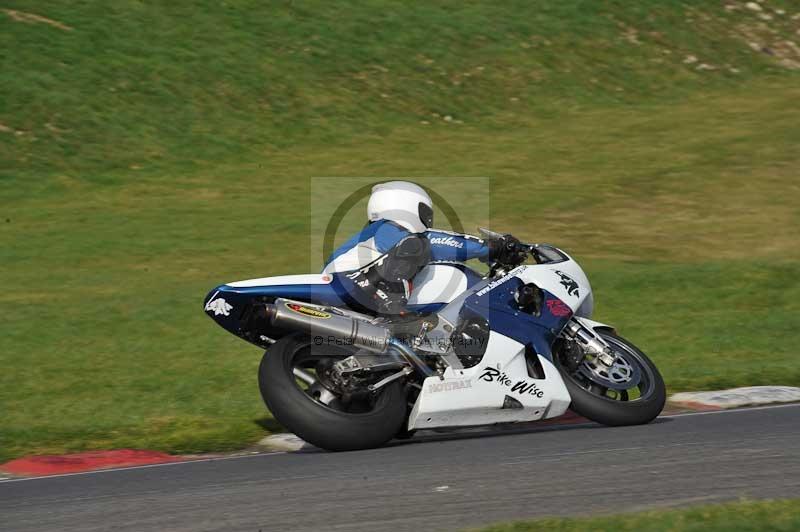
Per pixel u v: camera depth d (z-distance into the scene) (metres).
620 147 79.00
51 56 83.50
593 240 55.22
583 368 24.30
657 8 115.94
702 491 17.50
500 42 103.69
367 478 19.03
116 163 72.94
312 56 94.69
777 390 27.98
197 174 72.44
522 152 78.44
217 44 92.44
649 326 37.91
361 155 77.94
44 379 30.95
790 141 78.12
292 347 21.77
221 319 22.59
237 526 16.22
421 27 103.62
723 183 67.56
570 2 114.31
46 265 49.56
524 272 24.41
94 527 16.55
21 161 70.75
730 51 109.94
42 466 21.95
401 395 22.03
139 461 22.48
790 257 51.09
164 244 54.16
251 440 24.05
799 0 123.31
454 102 91.88
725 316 39.31
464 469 19.50
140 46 88.75
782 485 17.75
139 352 34.22
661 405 23.83
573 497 17.36
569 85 98.00
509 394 22.83
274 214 61.47
